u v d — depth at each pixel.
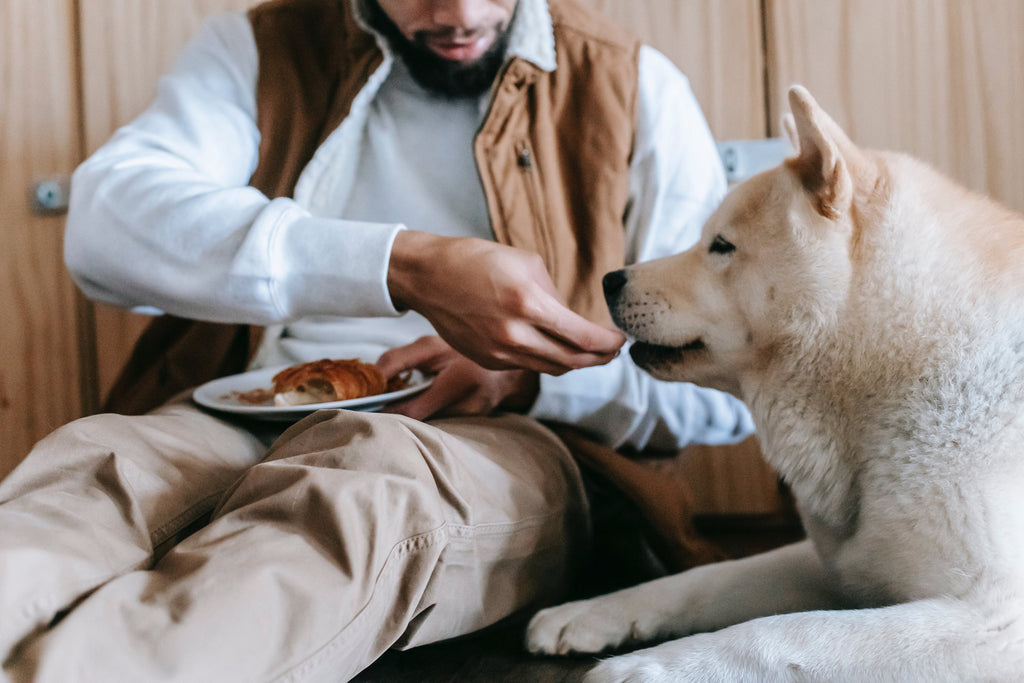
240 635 0.57
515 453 0.96
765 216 0.91
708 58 1.59
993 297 0.79
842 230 0.85
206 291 0.98
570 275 1.19
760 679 0.69
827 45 1.57
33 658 0.51
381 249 0.93
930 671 0.66
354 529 0.65
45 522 0.64
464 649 0.97
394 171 1.25
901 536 0.76
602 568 1.31
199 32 1.33
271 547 0.63
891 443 0.80
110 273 1.05
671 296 0.98
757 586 0.97
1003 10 1.54
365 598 0.65
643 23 1.59
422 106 1.26
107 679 0.51
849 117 1.58
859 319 0.84
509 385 1.11
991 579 0.69
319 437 0.78
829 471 0.87
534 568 0.93
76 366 1.65
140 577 0.61
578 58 1.26
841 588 0.89
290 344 1.22
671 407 1.23
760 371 0.93
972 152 1.57
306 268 0.95
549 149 1.22
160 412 0.98
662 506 1.14
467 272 0.90
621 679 0.72
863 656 0.67
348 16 1.23
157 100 1.28
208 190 1.04
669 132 1.29
